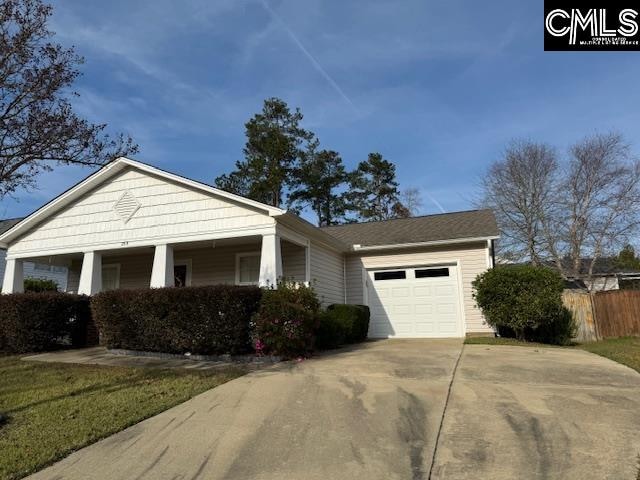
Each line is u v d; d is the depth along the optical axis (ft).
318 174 115.96
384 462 13.39
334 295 48.34
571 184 88.63
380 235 54.70
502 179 92.68
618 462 12.79
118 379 24.18
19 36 21.99
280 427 16.39
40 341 36.17
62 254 42.45
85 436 15.90
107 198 40.83
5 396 21.40
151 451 14.76
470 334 45.91
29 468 13.58
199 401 19.83
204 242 40.09
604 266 92.17
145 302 32.22
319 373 24.39
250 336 30.53
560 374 23.18
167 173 38.06
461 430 15.48
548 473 12.32
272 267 34.37
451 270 47.93
